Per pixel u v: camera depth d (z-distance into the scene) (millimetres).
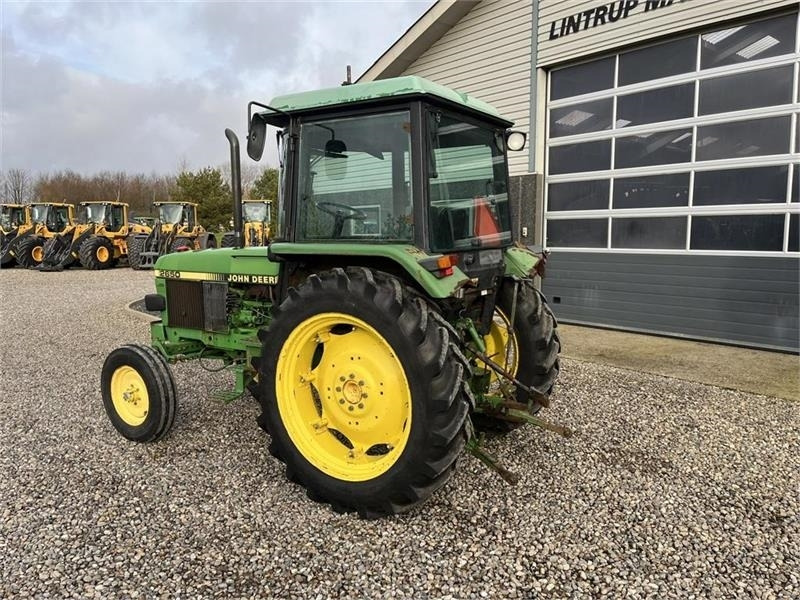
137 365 3396
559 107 7078
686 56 6000
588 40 6559
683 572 2174
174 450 3328
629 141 6531
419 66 8453
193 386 4598
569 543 2363
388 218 2719
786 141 5461
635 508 2643
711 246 6020
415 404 2404
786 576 2150
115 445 3412
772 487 2848
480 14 7562
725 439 3449
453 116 2889
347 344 2740
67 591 2070
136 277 14477
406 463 2428
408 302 2473
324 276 2648
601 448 3314
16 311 8836
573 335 6516
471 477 2949
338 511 2629
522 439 3436
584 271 7070
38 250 17750
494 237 3330
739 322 5914
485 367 3303
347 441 2916
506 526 2490
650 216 6438
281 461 3051
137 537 2414
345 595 2051
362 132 2754
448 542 2373
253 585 2105
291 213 2953
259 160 2883
